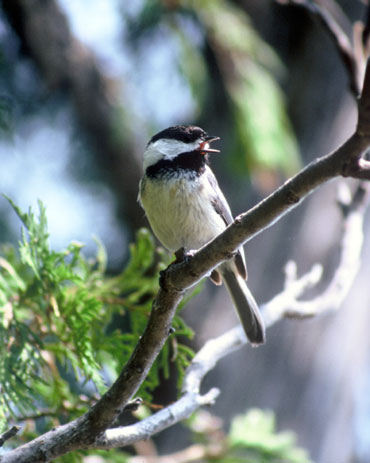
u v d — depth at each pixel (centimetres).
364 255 1063
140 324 596
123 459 602
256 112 1046
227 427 946
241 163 1059
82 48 1158
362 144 360
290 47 1287
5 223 1082
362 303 1060
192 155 709
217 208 731
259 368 996
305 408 986
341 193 768
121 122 1140
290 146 1065
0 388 497
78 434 430
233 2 1297
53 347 560
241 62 1076
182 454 692
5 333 517
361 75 754
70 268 550
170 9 1070
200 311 1052
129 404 440
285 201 401
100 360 558
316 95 1175
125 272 623
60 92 1173
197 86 1057
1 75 1056
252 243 1076
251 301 723
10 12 1097
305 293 1002
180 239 709
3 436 391
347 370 1039
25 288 556
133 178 1134
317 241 1045
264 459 705
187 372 536
